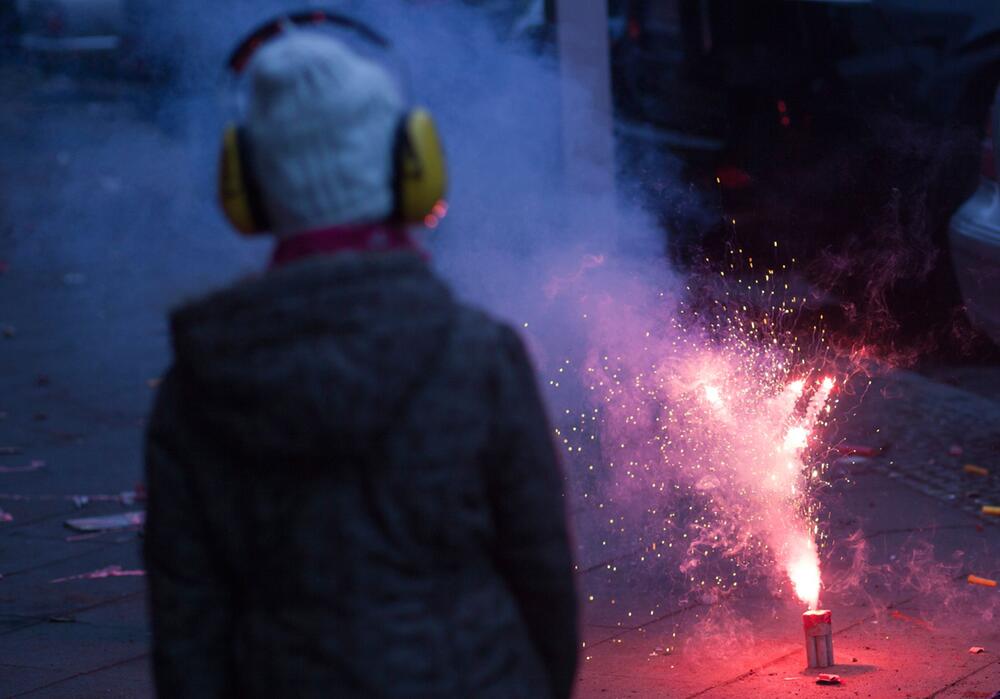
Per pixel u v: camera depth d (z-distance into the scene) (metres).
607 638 4.96
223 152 2.13
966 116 9.25
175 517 2.12
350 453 1.99
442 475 2.01
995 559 5.63
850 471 6.90
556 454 2.13
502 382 2.05
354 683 1.98
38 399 9.45
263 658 2.04
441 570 2.05
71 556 6.30
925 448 7.25
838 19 9.38
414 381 1.98
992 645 4.69
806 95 9.45
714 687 4.43
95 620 5.44
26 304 12.73
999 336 7.54
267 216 2.12
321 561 2.02
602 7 7.26
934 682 4.37
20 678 4.79
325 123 2.03
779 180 9.38
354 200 2.05
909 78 9.31
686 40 9.48
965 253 7.62
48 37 29.09
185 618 2.12
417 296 2.00
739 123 9.45
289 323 1.96
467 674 2.03
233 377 1.98
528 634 2.14
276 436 1.98
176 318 2.06
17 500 7.24
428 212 2.12
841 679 4.43
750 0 9.40
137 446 8.25
